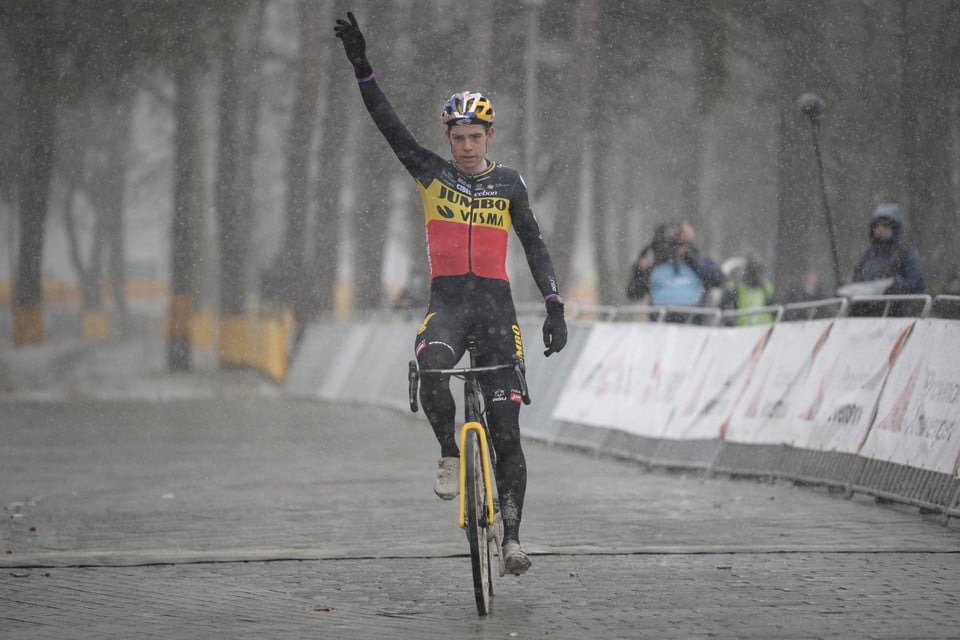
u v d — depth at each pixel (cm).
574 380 4594
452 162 1938
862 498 3083
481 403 1956
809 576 2091
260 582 2089
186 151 10181
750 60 8000
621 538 2512
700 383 3806
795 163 7906
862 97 7812
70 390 8231
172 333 9925
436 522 2766
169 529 2688
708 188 12631
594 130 9112
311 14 9719
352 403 7019
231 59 9750
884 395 3016
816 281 7025
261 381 9138
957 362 2766
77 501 3161
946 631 1708
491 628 1758
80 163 15550
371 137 10081
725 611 1842
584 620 1800
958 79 7662
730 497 3144
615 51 8462
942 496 2714
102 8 7475
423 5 8856
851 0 7750
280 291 9844
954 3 7638
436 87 8850
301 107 9794
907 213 8012
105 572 2181
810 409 3294
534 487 3394
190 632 1756
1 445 4678
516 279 13950
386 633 1736
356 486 3456
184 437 5028
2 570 2203
